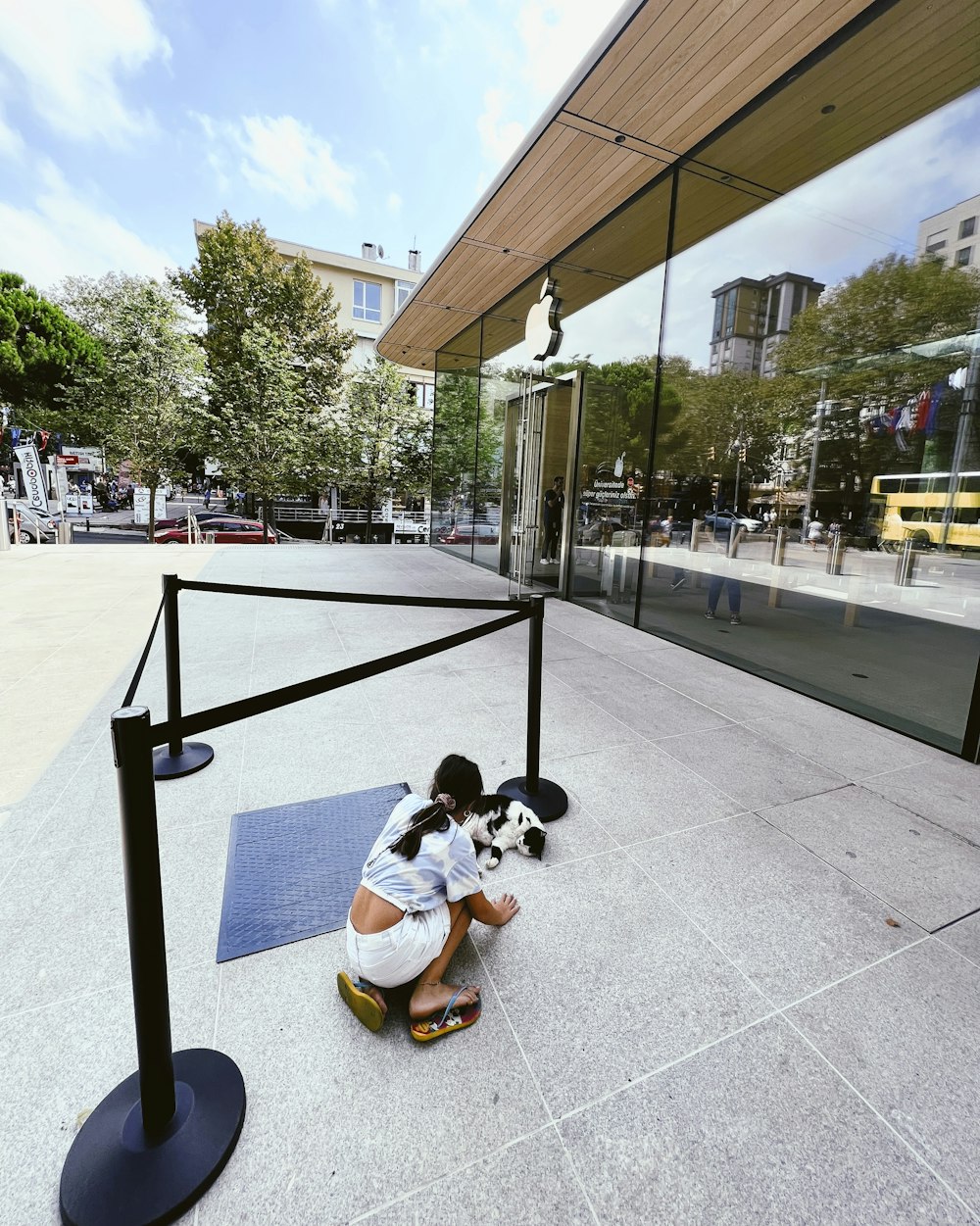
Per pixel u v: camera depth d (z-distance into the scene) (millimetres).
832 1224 1177
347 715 3680
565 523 7590
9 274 24000
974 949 1929
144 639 5262
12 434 19703
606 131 5035
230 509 26859
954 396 5133
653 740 3453
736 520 6883
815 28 3854
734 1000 1709
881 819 2680
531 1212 1182
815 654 5184
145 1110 1241
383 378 20234
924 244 4586
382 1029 1602
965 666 4891
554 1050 1544
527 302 8547
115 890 2104
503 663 4801
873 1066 1519
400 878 1571
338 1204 1188
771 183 5320
